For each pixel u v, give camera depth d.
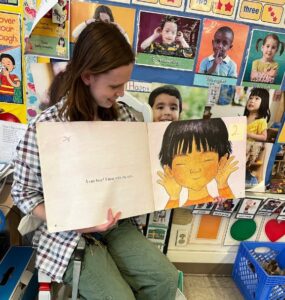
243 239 1.39
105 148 0.78
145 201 0.87
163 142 0.93
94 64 0.67
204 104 1.10
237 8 0.99
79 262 0.77
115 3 0.94
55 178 0.73
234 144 1.03
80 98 0.73
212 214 1.26
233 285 1.40
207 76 1.07
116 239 0.94
